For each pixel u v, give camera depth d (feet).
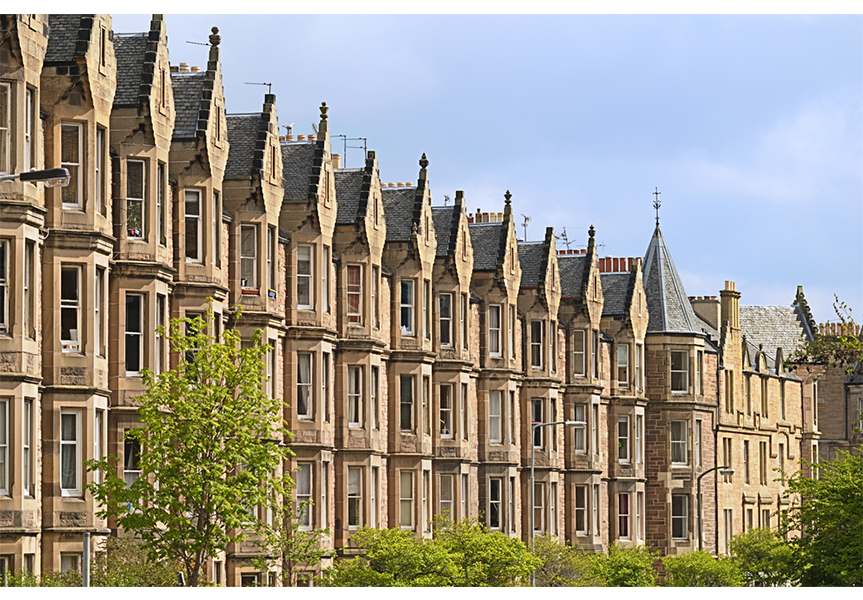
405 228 226.58
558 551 235.20
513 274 253.03
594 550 269.64
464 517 225.35
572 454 270.46
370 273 213.46
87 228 151.53
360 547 198.80
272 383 192.95
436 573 197.26
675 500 298.15
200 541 146.61
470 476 240.12
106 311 154.51
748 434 328.70
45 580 140.36
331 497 203.92
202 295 173.37
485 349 247.70
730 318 326.03
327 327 201.98
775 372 347.97
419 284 226.17
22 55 143.95
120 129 162.30
